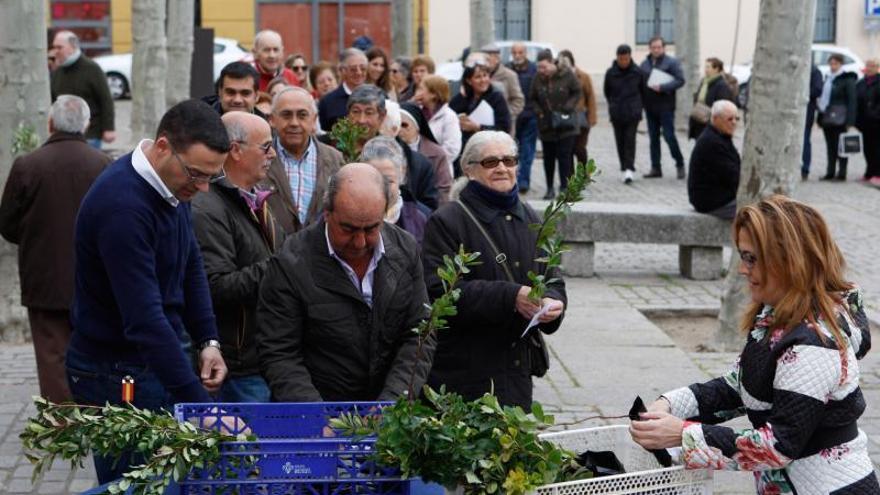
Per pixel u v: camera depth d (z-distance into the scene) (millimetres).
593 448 4242
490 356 5684
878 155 20547
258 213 5984
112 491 3604
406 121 9859
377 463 3650
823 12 37938
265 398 6047
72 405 3820
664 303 11914
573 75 18109
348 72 12234
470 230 5754
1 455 7293
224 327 5922
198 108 4742
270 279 5004
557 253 4719
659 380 8953
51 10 36219
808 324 3779
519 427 3604
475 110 14766
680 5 29500
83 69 14859
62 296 7570
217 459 3674
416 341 5074
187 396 4750
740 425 7676
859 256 14672
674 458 3869
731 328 10141
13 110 10109
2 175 10141
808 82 10000
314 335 4992
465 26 36719
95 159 7652
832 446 3830
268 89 12062
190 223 5109
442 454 3592
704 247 13102
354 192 4750
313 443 3680
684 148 25812
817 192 19703
